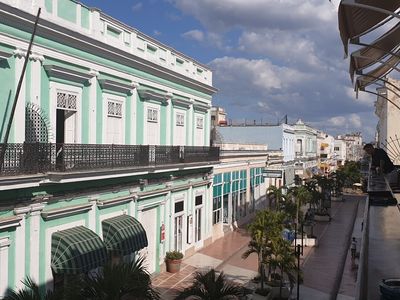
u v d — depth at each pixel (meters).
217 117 53.97
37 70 13.33
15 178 11.57
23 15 12.45
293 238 28.50
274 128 51.28
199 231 26.69
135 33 18.59
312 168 70.50
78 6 15.02
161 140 21.42
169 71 21.38
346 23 5.00
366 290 3.19
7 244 12.12
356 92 8.49
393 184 7.83
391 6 5.35
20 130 12.76
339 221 41.34
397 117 29.19
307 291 20.73
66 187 14.30
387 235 5.42
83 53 15.30
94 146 14.97
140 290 9.30
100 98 16.48
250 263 24.08
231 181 33.16
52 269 13.61
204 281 12.94
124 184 17.73
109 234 16.19
